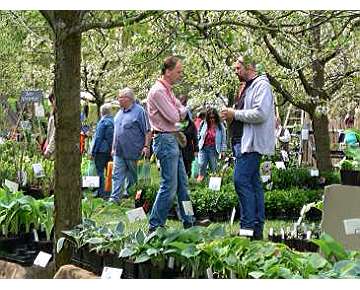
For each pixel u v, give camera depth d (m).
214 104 10.40
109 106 10.06
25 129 9.82
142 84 13.97
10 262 4.92
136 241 3.83
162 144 6.24
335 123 16.88
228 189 8.93
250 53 5.73
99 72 15.21
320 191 9.00
